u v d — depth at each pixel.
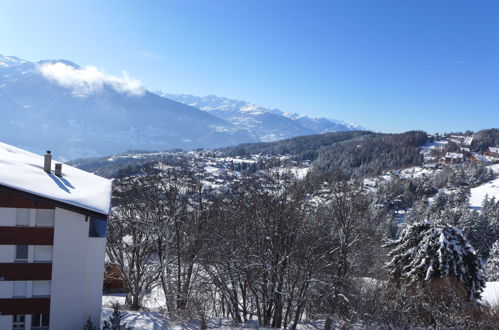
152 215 33.72
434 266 30.66
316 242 30.14
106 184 28.67
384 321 27.30
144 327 26.52
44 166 25.02
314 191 34.31
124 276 35.97
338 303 30.44
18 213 21.30
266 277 29.52
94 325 23.09
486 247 106.75
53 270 21.77
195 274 33.00
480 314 28.59
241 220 31.36
